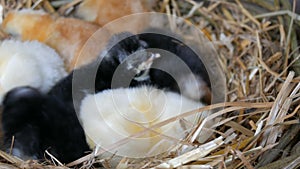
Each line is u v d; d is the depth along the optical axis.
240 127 0.53
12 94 0.52
